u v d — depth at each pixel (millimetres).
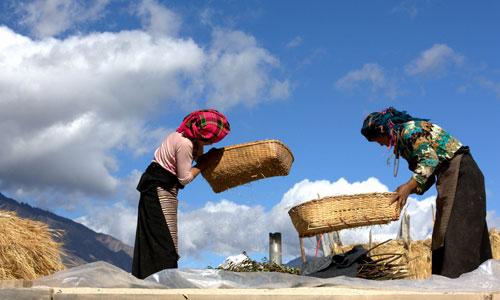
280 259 7809
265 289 4035
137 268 5156
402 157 5148
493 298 3488
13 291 3410
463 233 4949
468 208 4969
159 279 4406
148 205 5180
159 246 5105
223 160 5402
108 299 3422
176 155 5172
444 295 3473
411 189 4992
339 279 4449
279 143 5371
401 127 5082
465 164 5023
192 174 5223
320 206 5406
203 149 5430
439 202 5094
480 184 5027
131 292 3527
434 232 5121
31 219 6371
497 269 4648
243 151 5363
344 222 5336
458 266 4918
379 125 5172
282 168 5434
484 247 5047
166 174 5195
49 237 6328
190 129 5203
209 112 5242
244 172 5410
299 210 5508
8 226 6012
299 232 5613
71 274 4219
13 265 5887
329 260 6219
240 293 3486
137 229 5234
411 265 8859
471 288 4402
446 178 5051
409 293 3516
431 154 4949
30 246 6035
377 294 3418
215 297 3371
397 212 5234
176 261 5164
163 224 5141
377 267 6047
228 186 5520
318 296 3346
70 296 3422
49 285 4109
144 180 5227
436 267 5078
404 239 9094
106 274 4277
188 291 3652
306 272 6336
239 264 6551
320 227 5402
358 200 5320
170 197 5203
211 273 4410
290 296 3357
